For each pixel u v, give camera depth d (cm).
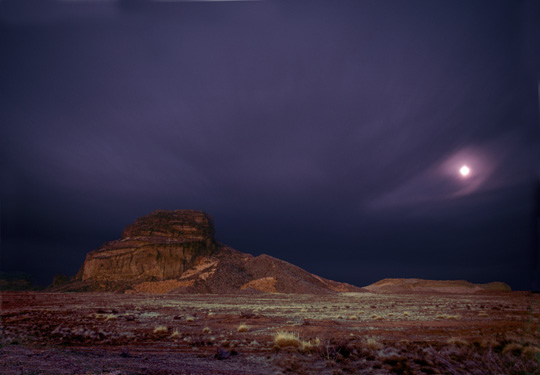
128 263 11006
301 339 1350
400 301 4803
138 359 947
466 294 8231
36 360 814
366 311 2884
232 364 930
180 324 2003
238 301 4719
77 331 1616
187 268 10700
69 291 10394
